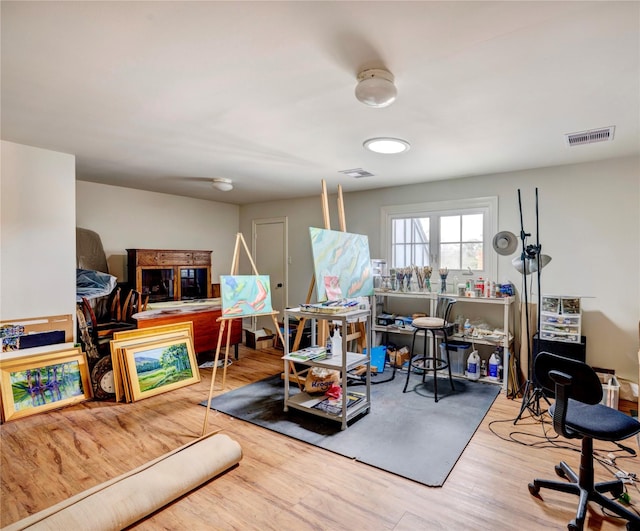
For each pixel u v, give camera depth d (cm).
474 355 397
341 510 191
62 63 184
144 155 350
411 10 142
